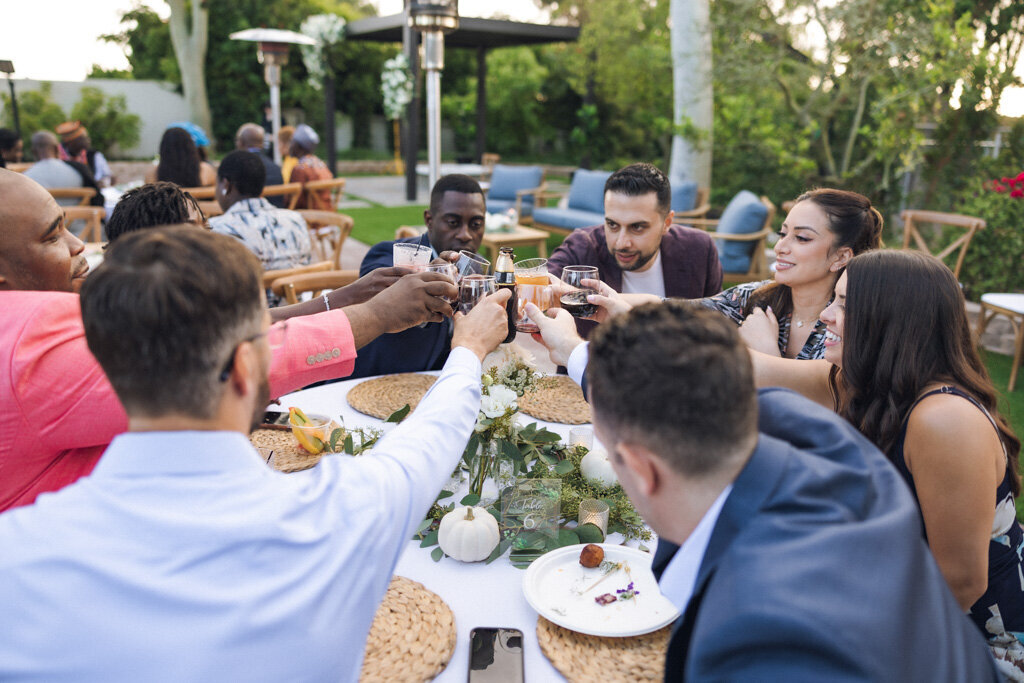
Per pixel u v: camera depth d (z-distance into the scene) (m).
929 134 8.13
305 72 20.88
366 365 2.57
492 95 21.00
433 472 0.93
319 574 0.72
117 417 1.10
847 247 2.12
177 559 0.67
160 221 1.96
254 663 0.67
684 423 0.74
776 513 0.76
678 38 8.02
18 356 1.04
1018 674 1.42
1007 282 5.93
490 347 1.23
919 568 0.74
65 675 0.64
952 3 7.23
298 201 7.52
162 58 21.30
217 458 0.72
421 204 12.55
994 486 1.33
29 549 0.65
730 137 8.52
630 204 2.71
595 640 1.18
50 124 16.94
